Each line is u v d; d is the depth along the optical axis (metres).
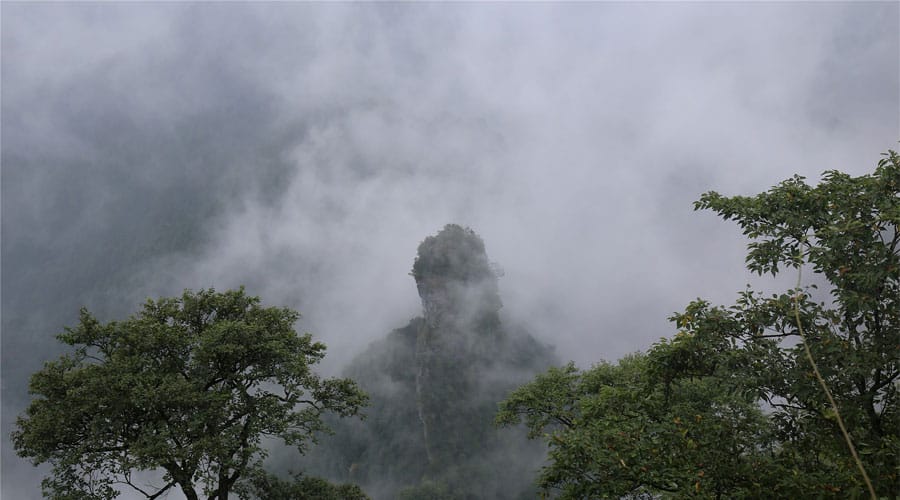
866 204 9.72
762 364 9.70
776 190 10.76
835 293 9.41
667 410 12.49
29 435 19.03
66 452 20.06
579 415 23.92
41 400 20.41
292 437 22.34
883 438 8.92
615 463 10.81
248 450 20.22
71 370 20.89
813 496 8.81
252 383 22.94
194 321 23.66
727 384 9.77
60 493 19.48
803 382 9.12
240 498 22.08
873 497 5.16
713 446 10.16
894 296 9.23
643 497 12.24
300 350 24.05
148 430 19.48
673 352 10.20
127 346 21.52
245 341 21.59
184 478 19.59
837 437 9.28
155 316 23.27
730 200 10.88
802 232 10.19
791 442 10.16
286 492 22.47
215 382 22.22
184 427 19.92
